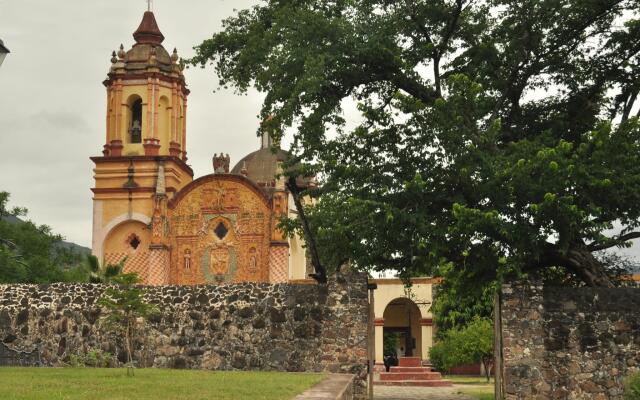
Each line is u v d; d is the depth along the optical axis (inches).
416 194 838.5
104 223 2210.9
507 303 811.4
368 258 847.1
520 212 802.2
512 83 973.8
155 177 2213.3
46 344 912.3
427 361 1955.0
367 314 872.3
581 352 803.4
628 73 974.4
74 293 922.7
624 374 797.9
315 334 875.4
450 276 964.6
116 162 2228.1
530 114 999.0
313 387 573.3
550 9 922.1
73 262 2294.5
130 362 800.9
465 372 2001.7
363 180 877.8
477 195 831.7
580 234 824.9
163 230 2105.1
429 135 861.8
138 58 2311.8
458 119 838.5
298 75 930.7
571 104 990.4
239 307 896.3
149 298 911.7
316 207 1055.0
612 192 791.7
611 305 808.9
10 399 436.5
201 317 901.2
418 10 952.9
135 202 2210.9
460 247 834.8
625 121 827.4
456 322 1833.2
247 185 2117.4
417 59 968.9
